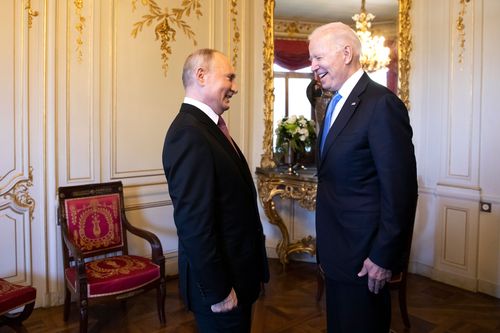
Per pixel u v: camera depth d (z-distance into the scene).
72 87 2.75
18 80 2.55
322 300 2.88
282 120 3.50
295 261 3.75
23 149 2.59
